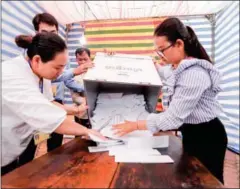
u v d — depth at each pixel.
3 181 0.71
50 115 0.98
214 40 4.15
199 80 1.01
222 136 1.16
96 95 1.50
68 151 1.07
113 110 1.38
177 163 0.90
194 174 0.78
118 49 4.43
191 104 1.01
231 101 3.35
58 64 1.09
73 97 2.83
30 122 0.99
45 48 1.05
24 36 1.23
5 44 2.54
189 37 1.15
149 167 0.85
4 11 2.52
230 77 3.38
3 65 1.04
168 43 1.13
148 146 1.13
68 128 1.03
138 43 4.37
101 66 1.41
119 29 4.41
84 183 0.70
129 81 1.25
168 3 3.51
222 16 3.77
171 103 1.05
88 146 1.17
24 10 2.96
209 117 1.14
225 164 2.83
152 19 4.32
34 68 1.11
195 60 1.06
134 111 1.38
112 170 0.81
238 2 3.08
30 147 1.38
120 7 3.66
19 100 0.96
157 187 0.67
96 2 3.39
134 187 0.67
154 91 1.36
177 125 1.03
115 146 1.14
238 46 3.07
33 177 0.74
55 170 0.81
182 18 4.23
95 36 4.49
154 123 1.06
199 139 1.15
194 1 3.40
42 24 1.78
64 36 4.59
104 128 1.22
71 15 4.02
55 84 2.58
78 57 2.85
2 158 1.10
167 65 1.58
